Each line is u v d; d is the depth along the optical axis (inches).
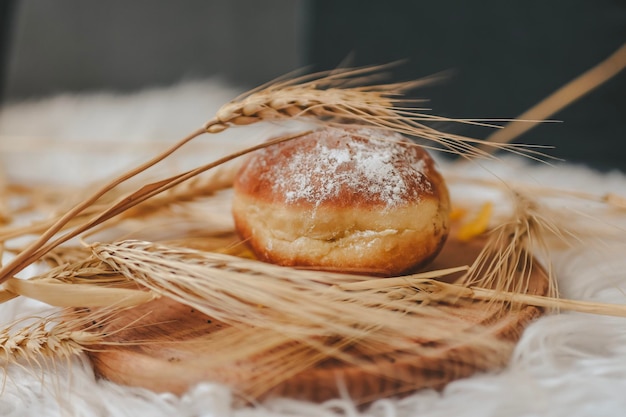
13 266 10.6
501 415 9.9
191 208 15.0
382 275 11.5
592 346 11.3
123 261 10.5
